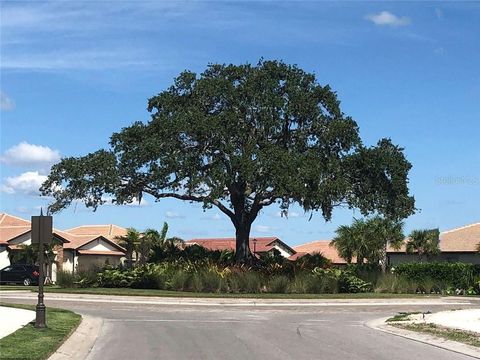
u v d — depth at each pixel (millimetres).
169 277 34812
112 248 59906
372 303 30844
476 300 34219
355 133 37969
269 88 37125
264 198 38469
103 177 35188
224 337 16250
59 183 36031
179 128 35031
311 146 38219
